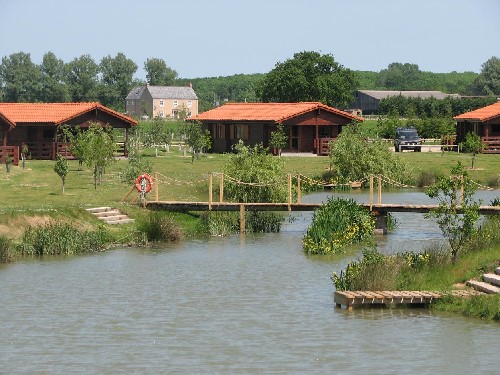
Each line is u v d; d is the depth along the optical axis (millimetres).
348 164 77562
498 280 34625
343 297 34500
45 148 89812
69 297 37000
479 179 79688
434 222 58969
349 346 29562
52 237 47031
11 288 38625
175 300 36469
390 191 76125
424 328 31453
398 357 28344
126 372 27250
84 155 65062
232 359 28406
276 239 52125
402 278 36406
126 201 57844
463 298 33844
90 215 52625
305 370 27266
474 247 39438
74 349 29578
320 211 50531
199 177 72750
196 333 31438
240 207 54656
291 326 32156
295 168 82938
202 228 54094
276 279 40531
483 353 28562
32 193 61031
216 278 40812
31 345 30031
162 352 29234
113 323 32844
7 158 73562
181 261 44938
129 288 38719
